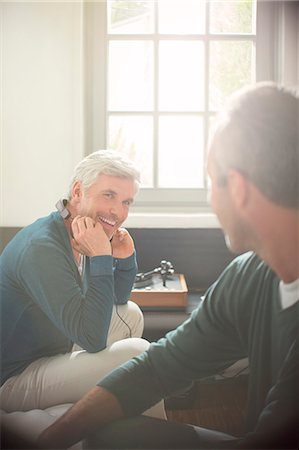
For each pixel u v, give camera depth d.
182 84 1.57
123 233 1.23
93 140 1.56
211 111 1.55
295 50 1.47
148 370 0.97
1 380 1.10
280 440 0.92
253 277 0.93
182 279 1.42
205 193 1.56
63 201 1.12
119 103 1.60
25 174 1.44
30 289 1.05
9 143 1.44
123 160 1.12
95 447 0.95
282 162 0.87
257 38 1.51
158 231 1.50
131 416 0.97
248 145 0.88
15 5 1.42
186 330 0.98
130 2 1.55
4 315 1.08
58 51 1.45
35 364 1.10
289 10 1.46
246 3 1.53
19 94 1.44
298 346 0.91
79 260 1.13
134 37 1.55
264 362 0.93
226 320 0.95
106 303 1.03
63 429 0.97
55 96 1.45
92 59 1.55
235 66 1.55
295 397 0.93
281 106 0.87
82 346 1.05
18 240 1.08
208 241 1.50
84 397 0.98
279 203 0.88
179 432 0.94
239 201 0.90
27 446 1.02
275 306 0.91
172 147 1.57
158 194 1.55
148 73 1.57
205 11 1.54
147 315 1.30
